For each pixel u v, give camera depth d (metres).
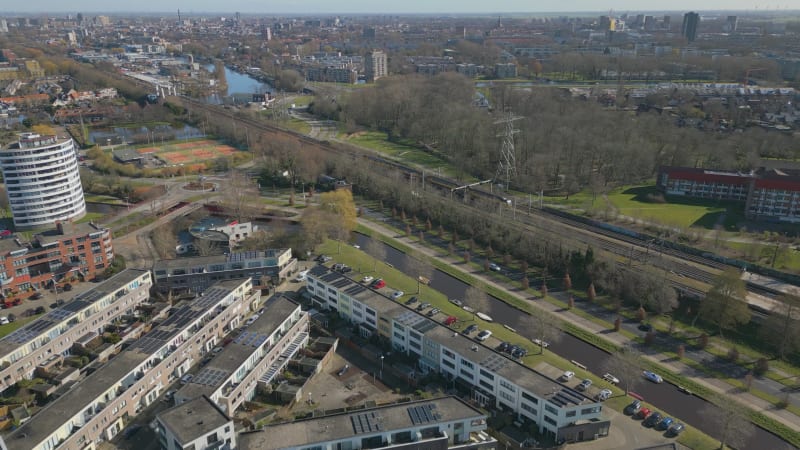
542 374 176.88
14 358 188.38
